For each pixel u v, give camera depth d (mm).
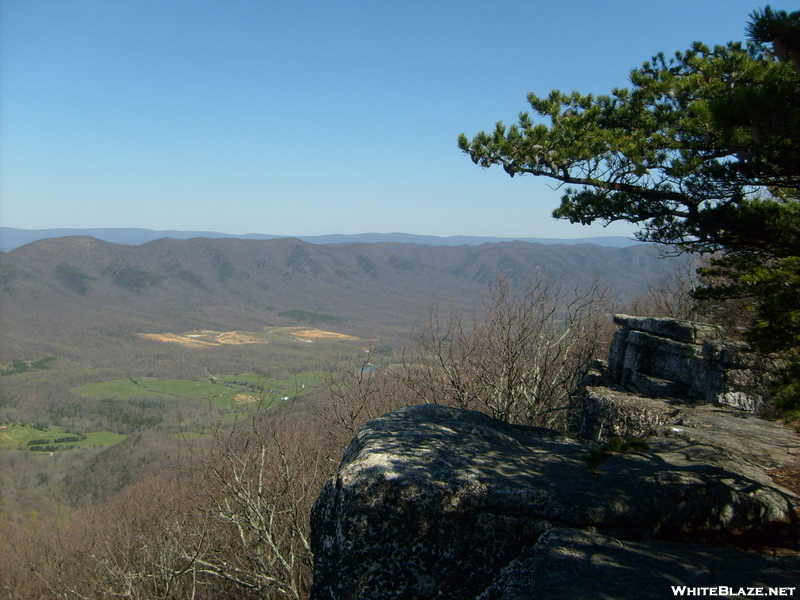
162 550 11836
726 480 5066
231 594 12758
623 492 4613
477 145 6523
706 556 3854
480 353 13336
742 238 5695
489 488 4465
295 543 11867
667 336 10734
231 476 11250
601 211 6520
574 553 3719
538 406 12758
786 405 6203
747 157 5238
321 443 13164
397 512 4457
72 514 19734
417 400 13906
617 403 9445
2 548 16672
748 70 6207
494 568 4324
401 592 4371
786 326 5887
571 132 6324
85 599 12414
